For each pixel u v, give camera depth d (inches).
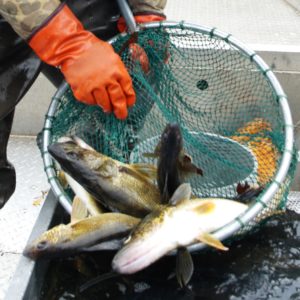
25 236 60.4
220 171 51.9
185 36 53.1
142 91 51.4
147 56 52.8
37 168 70.4
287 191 46.8
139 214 42.9
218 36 49.5
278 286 41.8
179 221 38.4
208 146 53.4
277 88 46.1
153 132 52.9
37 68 51.0
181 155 42.6
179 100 55.5
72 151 43.5
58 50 44.8
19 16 43.8
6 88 51.1
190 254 40.2
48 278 43.5
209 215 39.0
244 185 46.5
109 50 45.5
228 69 56.7
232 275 42.7
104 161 43.8
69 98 51.4
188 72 57.4
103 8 53.6
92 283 40.8
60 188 46.1
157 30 51.5
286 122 43.8
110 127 50.8
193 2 86.8
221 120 58.7
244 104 57.7
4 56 50.1
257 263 43.8
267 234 46.3
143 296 41.3
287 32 75.1
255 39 72.9
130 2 53.8
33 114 73.6
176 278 41.9
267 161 48.6
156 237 37.7
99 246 39.4
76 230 39.3
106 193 43.4
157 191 43.5
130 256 37.1
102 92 44.9
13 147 73.9
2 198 59.4
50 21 44.1
